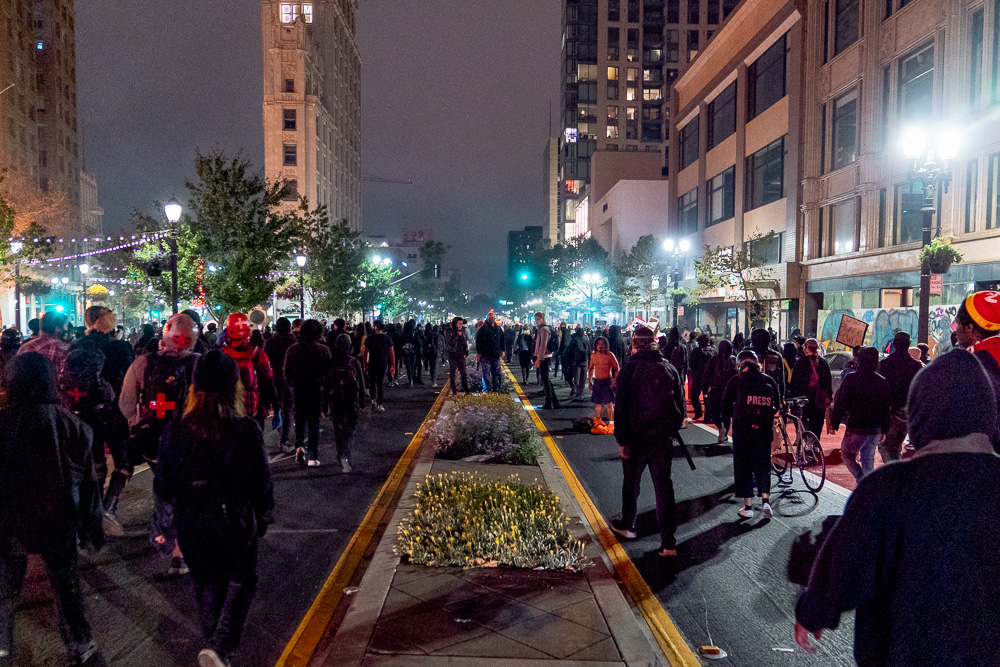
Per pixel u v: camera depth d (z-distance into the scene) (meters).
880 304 24.59
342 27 79.25
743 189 36.50
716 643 4.39
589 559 5.53
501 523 5.80
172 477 3.47
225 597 3.52
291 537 6.36
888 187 24.38
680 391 6.20
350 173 84.44
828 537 2.01
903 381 7.70
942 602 1.78
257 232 21.53
